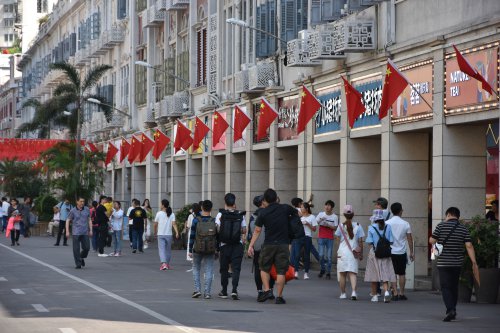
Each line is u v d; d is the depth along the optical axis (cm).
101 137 8931
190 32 6228
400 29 3456
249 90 4897
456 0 3053
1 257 4675
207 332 1964
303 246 3550
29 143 8900
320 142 4219
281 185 4741
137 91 7569
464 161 3112
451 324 2175
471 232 2686
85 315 2258
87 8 9519
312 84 4250
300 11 4400
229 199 2727
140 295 2784
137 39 7719
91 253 5184
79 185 7606
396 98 3170
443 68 3105
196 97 6178
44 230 7738
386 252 2667
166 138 6131
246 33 5181
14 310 2362
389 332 2019
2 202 8694
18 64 14750
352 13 3844
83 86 8275
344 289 2783
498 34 2788
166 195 6956
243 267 4100
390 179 3516
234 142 5350
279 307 2503
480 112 2897
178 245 5706
